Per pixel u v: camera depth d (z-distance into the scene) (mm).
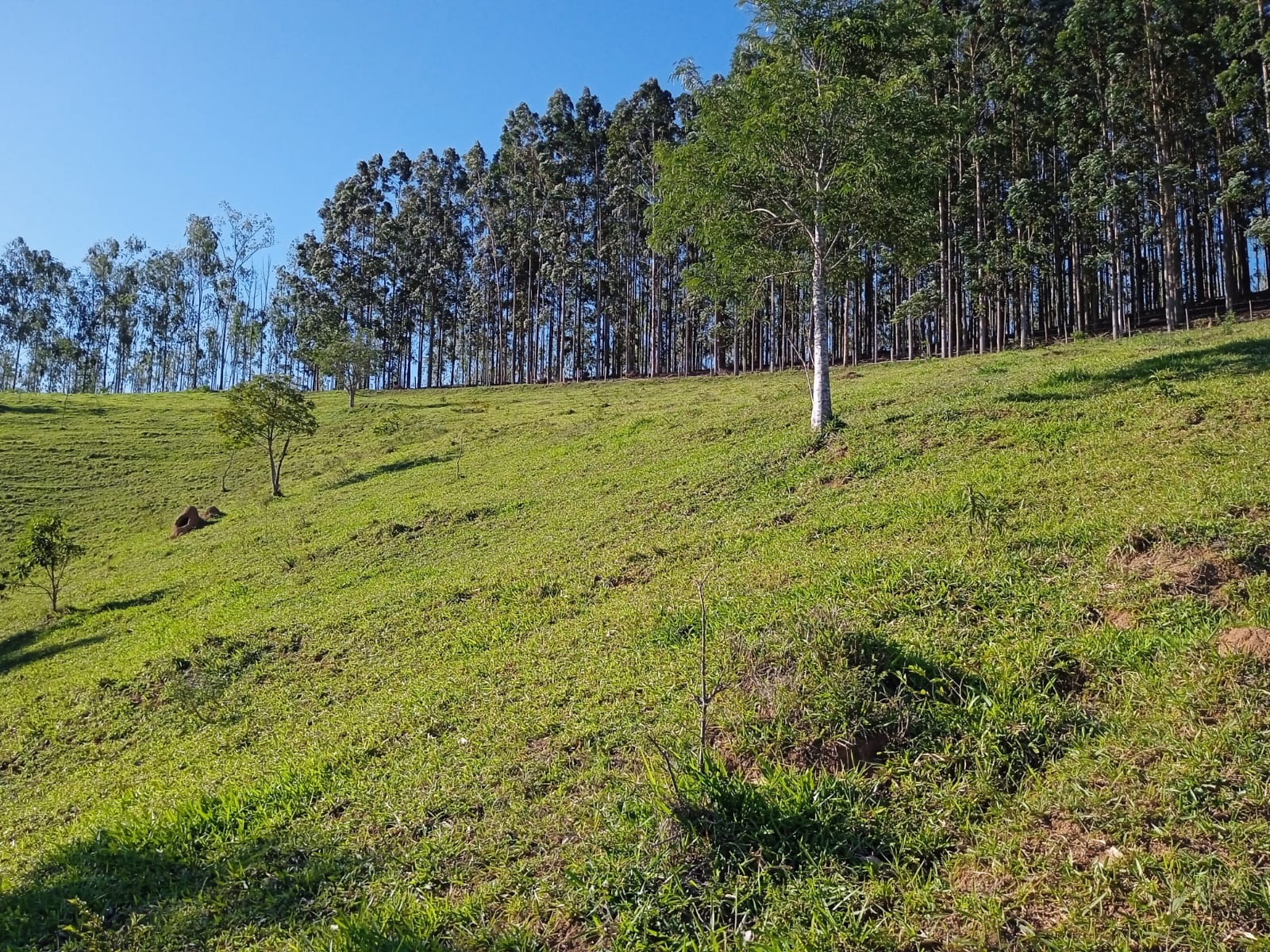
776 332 57625
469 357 98125
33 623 22156
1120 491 10133
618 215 72062
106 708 13000
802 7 18062
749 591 9773
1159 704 5578
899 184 17969
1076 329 43219
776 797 5188
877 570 8922
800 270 20078
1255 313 38062
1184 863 4148
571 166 79688
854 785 5281
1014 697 5965
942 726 5719
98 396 68125
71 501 37250
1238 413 12578
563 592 12555
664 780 5594
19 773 11438
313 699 10922
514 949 4520
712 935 4301
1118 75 39719
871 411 19625
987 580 8023
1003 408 16109
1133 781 4852
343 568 18719
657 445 23391
